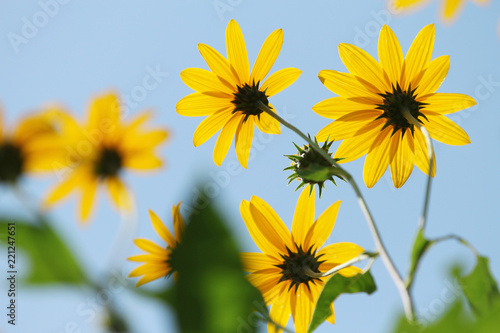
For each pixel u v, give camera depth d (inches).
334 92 34.3
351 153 34.2
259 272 32.7
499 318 9.7
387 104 34.2
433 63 34.3
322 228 32.9
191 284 10.6
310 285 32.7
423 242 26.1
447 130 34.3
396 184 34.2
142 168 31.0
